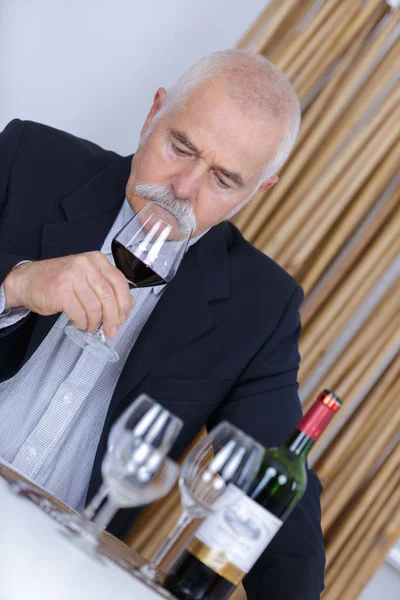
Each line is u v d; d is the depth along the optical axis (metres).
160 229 1.27
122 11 2.44
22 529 0.84
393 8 2.25
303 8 2.28
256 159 1.58
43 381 1.61
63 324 1.63
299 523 1.36
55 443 1.57
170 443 0.84
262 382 1.74
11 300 1.28
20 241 1.66
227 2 2.41
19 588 0.74
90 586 0.80
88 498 1.52
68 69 2.46
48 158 1.75
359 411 2.25
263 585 1.27
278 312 1.79
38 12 2.43
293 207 2.25
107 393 1.63
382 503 2.21
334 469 2.22
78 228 1.67
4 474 1.02
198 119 1.53
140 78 2.44
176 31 2.43
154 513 2.16
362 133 2.24
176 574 0.93
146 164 1.58
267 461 0.95
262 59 1.62
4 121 2.46
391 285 2.29
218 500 0.90
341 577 2.17
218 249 1.79
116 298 1.23
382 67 2.25
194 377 1.66
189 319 1.67
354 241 2.30
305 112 2.27
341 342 2.30
